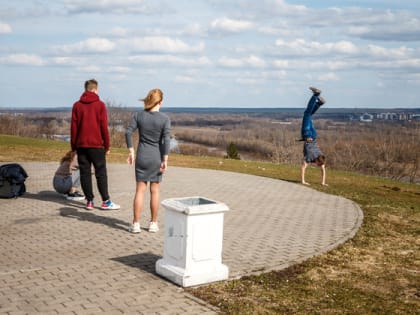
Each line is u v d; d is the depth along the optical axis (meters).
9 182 10.97
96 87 9.54
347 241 8.27
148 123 7.73
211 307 5.15
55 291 5.44
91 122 9.41
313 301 5.52
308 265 6.84
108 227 8.45
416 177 34.50
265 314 5.06
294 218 9.96
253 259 6.91
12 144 24.64
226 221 9.46
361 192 14.75
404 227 9.62
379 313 5.24
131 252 7.01
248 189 13.60
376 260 7.27
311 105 14.69
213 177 15.81
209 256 5.92
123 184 13.37
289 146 42.69
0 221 8.80
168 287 5.69
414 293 5.92
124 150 26.19
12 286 5.57
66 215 9.34
